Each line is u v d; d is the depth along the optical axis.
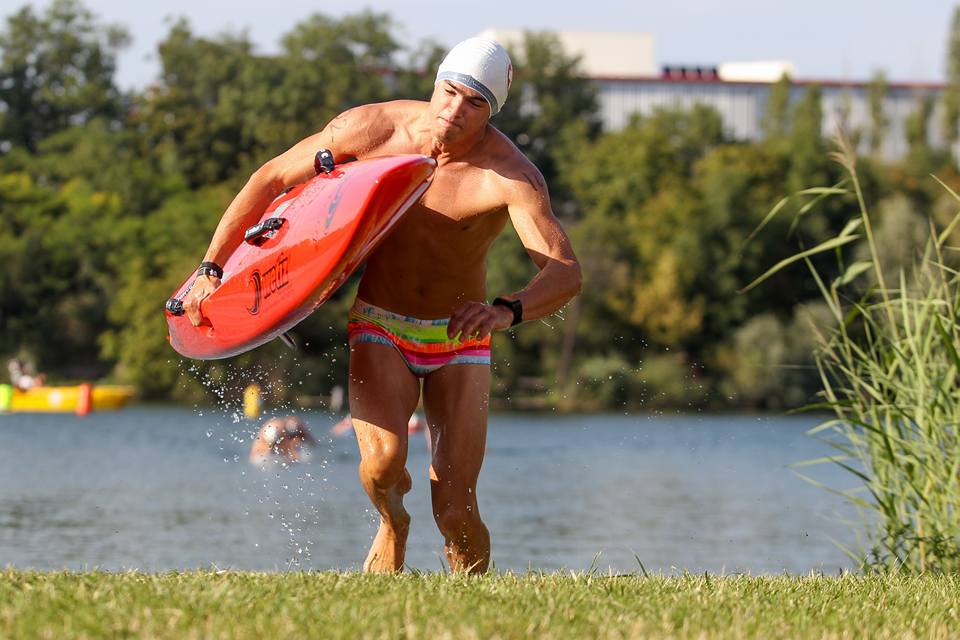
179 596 11.32
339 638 9.99
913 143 196.38
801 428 112.12
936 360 19.81
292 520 41.62
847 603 12.91
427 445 73.00
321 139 15.92
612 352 144.00
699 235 149.25
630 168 178.12
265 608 10.97
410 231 14.97
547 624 10.81
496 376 139.75
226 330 15.78
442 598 11.63
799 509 49.03
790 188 159.00
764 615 11.85
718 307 148.62
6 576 12.44
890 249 112.19
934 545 18.89
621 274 146.88
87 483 54.81
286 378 116.75
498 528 41.91
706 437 99.25
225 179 195.75
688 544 38.72
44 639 9.72
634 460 75.81
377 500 15.05
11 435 85.69
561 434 99.25
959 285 19.81
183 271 148.12
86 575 12.66
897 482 19.56
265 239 15.45
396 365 15.08
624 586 13.10
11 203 170.25
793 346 134.62
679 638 10.62
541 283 14.12
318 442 64.62
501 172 14.91
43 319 153.88
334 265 14.48
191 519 41.75
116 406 114.94
